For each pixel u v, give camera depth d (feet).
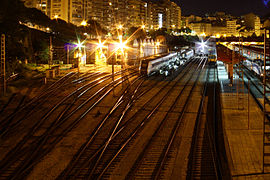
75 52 192.54
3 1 115.03
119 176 38.34
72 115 67.31
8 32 119.03
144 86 107.65
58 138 52.19
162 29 466.70
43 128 57.67
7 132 55.21
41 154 45.19
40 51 166.91
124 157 44.16
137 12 541.34
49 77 119.14
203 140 51.01
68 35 241.55
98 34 348.18
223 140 50.52
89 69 157.17
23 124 60.08
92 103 79.15
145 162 42.45
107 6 469.98
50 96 86.43
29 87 98.78
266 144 38.01
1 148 47.67
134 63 179.52
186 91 99.14
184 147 47.93
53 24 246.06
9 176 38.50
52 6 414.00
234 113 68.33
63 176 38.24
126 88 102.12
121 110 71.97
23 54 130.52
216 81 123.54
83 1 434.71
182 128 57.98
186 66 194.39
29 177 37.99
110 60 207.41
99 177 37.81
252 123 60.03
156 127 58.65
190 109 73.51
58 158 43.80
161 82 119.44
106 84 109.50
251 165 40.40
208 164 41.91
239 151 45.37
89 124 60.64
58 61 171.53
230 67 114.83
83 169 40.24
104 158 43.86
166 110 72.43
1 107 72.64
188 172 39.37
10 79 107.04
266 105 75.87
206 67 186.80
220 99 84.23
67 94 89.71
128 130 56.80
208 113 69.46
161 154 45.27
